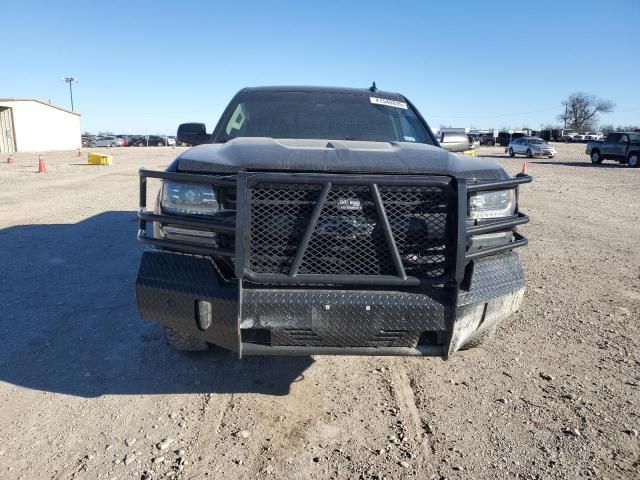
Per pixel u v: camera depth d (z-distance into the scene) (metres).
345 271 2.76
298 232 2.73
